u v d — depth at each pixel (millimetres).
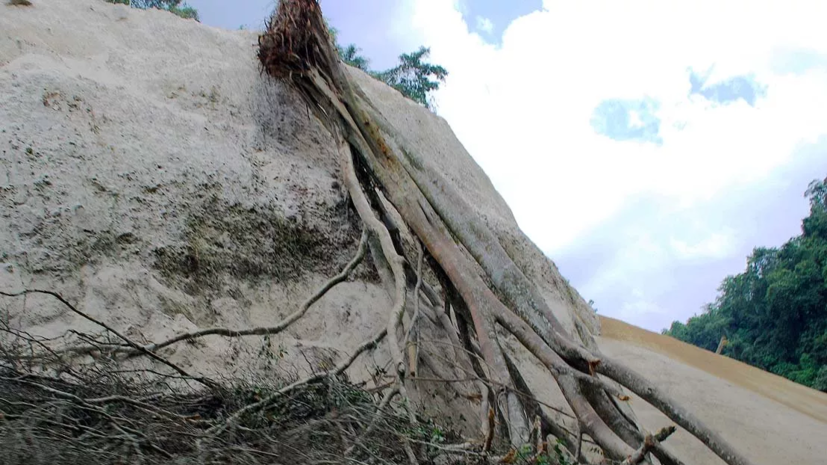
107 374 4473
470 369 7242
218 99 8828
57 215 5891
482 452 5062
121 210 6336
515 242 11773
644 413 9547
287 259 7418
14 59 7738
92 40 8898
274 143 8664
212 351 5828
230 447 3947
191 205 6855
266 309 6875
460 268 7199
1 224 5586
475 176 13664
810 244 25969
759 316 26984
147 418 4102
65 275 5648
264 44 8836
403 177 7961
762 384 13438
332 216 8086
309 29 8312
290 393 5023
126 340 4793
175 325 5820
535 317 7141
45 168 6121
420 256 7500
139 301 5809
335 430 4582
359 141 8156
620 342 13156
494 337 6703
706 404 10758
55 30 8633
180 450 3949
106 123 7047
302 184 8141
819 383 21172
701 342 30500
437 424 5965
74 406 3844
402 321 7016
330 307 7316
